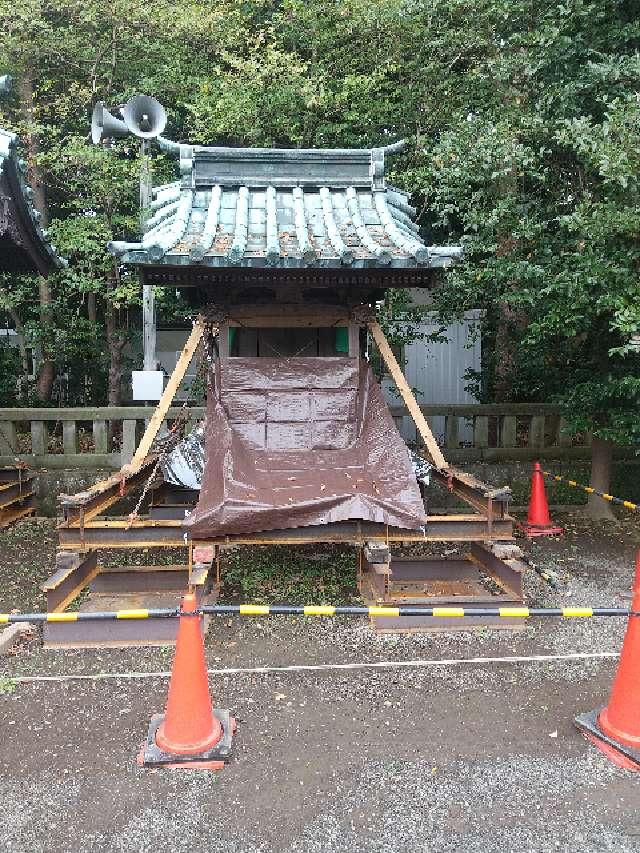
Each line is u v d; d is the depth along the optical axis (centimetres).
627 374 672
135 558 651
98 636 447
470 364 1101
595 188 635
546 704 375
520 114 664
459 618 472
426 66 847
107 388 1119
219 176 577
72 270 834
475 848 269
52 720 358
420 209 877
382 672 411
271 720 358
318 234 520
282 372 558
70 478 811
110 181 804
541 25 652
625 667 332
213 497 465
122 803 293
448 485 587
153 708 370
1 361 970
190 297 667
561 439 870
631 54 607
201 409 812
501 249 701
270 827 279
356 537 480
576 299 593
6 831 277
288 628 475
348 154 588
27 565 612
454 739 341
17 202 547
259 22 984
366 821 283
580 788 304
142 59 923
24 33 814
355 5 859
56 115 951
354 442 542
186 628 323
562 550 667
